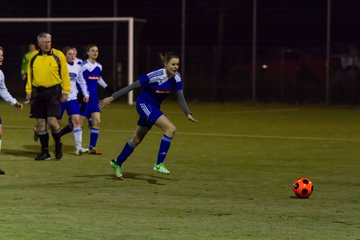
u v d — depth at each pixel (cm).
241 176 2562
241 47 7219
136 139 2434
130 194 2166
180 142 3672
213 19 7394
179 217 1841
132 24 6775
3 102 6919
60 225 1733
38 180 2412
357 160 3031
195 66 7312
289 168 2780
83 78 3111
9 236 1620
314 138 3941
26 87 2866
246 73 7162
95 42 7600
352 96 6875
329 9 7050
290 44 7200
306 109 6400
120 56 7388
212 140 3781
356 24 6988
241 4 7312
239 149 3397
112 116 5353
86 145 3472
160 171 2383
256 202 2062
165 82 2377
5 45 7588
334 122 5044
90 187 2284
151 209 1939
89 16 7681
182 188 2291
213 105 6875
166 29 7506
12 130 4159
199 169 2725
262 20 7262
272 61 7100
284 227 1741
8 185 2303
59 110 2886
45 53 2833
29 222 1762
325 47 6975
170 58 2352
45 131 2909
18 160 2914
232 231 1691
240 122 4966
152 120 2375
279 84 7081
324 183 2427
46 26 7675
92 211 1902
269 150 3369
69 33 7656
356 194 2216
